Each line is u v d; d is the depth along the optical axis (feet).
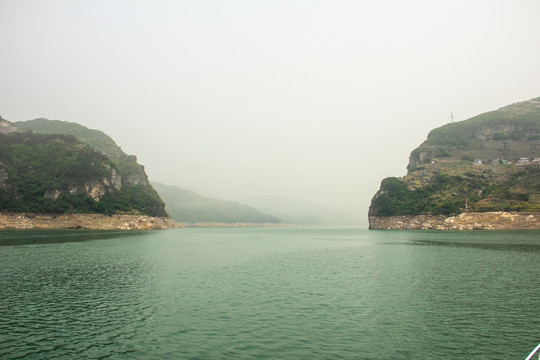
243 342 82.58
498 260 209.36
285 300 120.57
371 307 111.65
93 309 109.50
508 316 101.60
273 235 643.86
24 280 153.48
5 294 128.26
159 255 252.01
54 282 149.89
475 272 171.22
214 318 100.58
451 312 105.70
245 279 159.74
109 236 438.81
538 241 334.85
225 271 182.91
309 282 152.15
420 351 77.82
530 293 128.26
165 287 141.49
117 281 152.97
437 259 219.20
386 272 176.45
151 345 80.94
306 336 86.53
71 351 77.61
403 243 350.43
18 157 645.92
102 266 193.88
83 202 616.39
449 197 627.87
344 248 322.96
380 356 75.10
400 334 87.86
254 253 280.51
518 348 79.36
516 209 522.47
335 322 96.99
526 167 650.02
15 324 95.40
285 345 80.89
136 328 92.22
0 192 542.98
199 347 79.71
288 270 186.39
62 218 578.66
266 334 87.81
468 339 84.58
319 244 385.09
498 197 563.48
